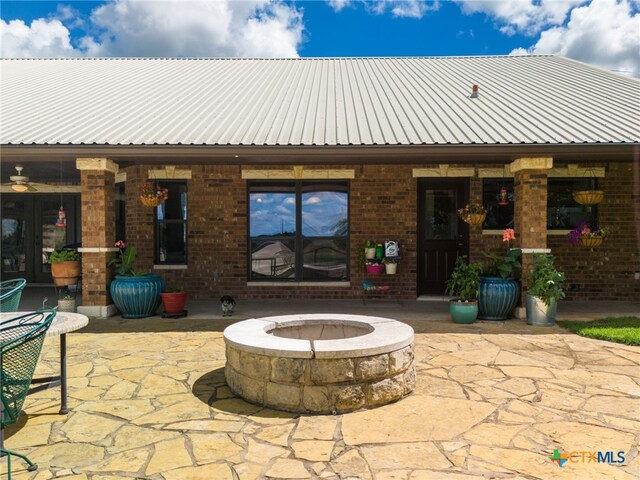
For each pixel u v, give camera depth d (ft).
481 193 29.76
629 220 29.43
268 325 15.33
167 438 10.39
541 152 21.90
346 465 9.12
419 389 13.52
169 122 26.20
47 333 10.53
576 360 16.34
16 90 33.99
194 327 22.07
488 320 23.32
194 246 30.32
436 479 8.57
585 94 31.19
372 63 43.50
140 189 29.99
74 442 10.23
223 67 41.70
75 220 37.11
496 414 11.61
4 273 37.60
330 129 24.75
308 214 30.66
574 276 29.63
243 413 11.84
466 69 40.29
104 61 45.01
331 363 11.83
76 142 22.16
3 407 9.60
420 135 23.22
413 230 29.91
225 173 30.27
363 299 30.07
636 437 10.30
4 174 34.58
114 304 25.35
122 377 14.69
